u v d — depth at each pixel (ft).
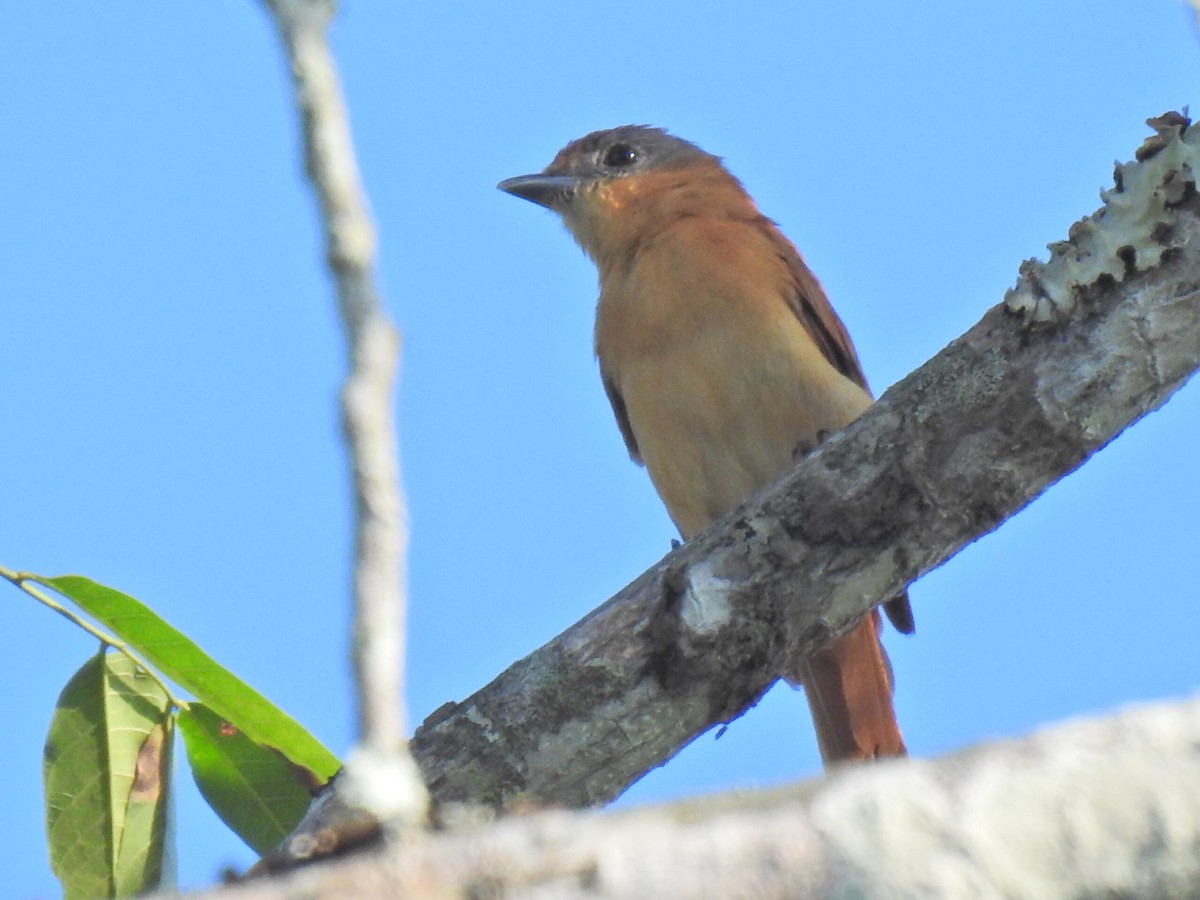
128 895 27.78
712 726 26.99
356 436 16.21
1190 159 26.02
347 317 16.81
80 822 27.84
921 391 26.84
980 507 26.66
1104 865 14.17
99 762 27.96
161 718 28.25
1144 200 26.13
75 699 27.96
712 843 14.89
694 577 26.81
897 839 14.51
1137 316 25.93
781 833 14.83
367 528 15.85
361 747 15.11
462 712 26.68
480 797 26.27
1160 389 26.16
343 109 17.66
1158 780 14.32
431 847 15.19
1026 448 26.43
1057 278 26.40
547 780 26.43
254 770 28.71
